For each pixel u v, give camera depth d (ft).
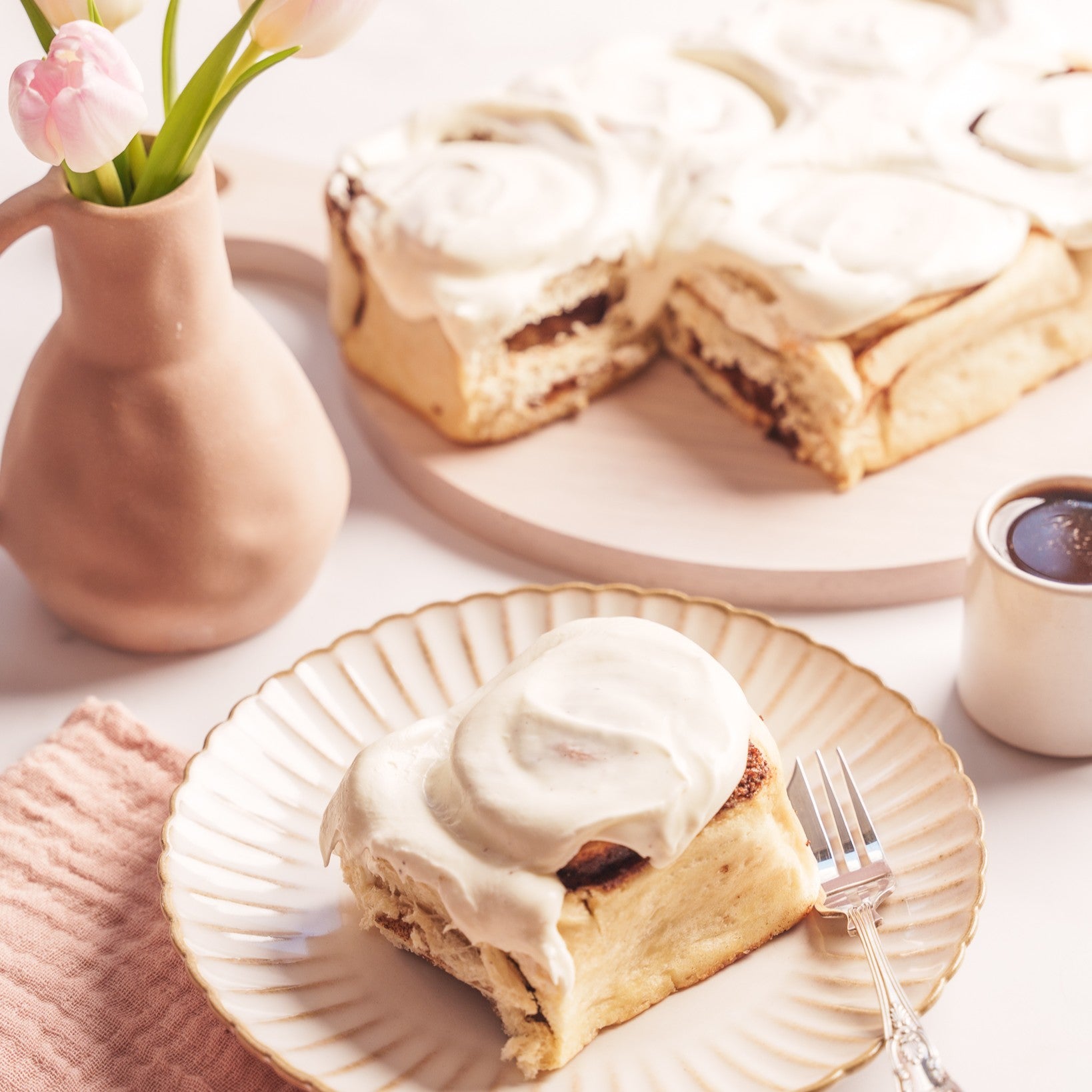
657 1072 2.88
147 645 3.36
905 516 3.54
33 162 4.31
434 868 2.87
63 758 3.19
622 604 3.27
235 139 4.35
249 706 3.16
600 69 3.98
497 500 3.57
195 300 3.17
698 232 3.71
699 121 3.87
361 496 3.67
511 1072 2.89
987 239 3.64
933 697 3.32
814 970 2.96
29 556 3.27
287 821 3.08
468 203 3.70
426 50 4.63
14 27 4.72
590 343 3.76
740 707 2.98
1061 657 3.14
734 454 3.67
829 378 3.56
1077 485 3.24
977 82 3.89
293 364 3.32
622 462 3.66
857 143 3.80
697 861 2.93
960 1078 2.93
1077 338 3.76
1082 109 3.83
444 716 3.02
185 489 3.22
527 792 2.89
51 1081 2.92
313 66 4.58
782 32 4.04
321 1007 2.92
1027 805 3.18
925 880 2.99
